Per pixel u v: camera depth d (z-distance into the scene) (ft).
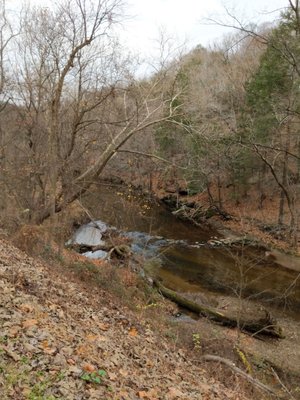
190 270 65.51
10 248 37.42
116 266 52.95
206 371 31.07
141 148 94.07
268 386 33.24
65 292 32.58
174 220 100.32
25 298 24.90
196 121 69.92
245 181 99.14
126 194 89.35
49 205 55.11
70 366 18.71
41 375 16.93
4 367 16.14
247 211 99.81
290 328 47.98
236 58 102.17
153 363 26.35
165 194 119.03
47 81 61.21
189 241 82.89
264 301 55.01
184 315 48.06
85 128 60.75
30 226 45.80
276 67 73.10
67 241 63.87
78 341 22.70
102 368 20.77
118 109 63.41
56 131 54.85
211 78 101.24
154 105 61.67
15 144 70.74
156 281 53.57
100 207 80.59
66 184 55.98
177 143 95.96
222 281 61.11
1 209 55.36
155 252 73.10
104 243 66.95
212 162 94.79
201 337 39.11
